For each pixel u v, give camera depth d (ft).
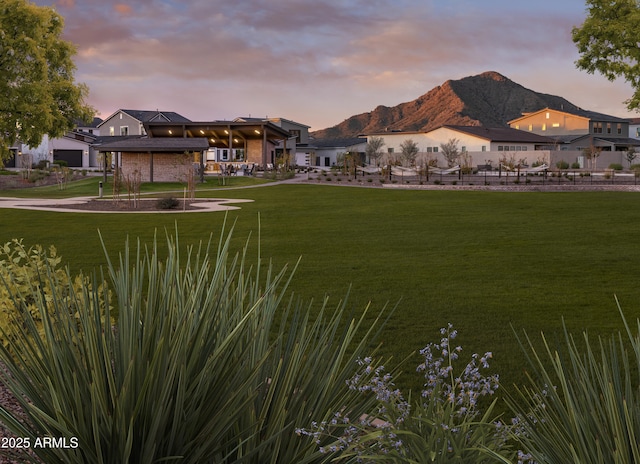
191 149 174.19
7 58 108.58
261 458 7.82
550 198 105.29
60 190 160.45
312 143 345.51
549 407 7.98
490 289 34.96
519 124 342.64
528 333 25.72
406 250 51.11
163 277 8.80
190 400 7.47
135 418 7.03
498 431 9.05
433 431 8.25
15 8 109.91
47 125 113.70
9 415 7.45
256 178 185.26
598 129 319.88
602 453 6.58
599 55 80.84
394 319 28.04
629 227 64.75
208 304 8.16
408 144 286.46
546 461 7.22
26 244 56.29
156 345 7.46
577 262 43.93
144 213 91.30
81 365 7.50
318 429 7.91
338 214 85.51
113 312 25.62
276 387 8.42
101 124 309.63
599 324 27.20
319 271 41.27
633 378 18.63
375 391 9.20
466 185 145.89
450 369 10.57
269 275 9.72
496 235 59.98
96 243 56.90
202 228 69.72
